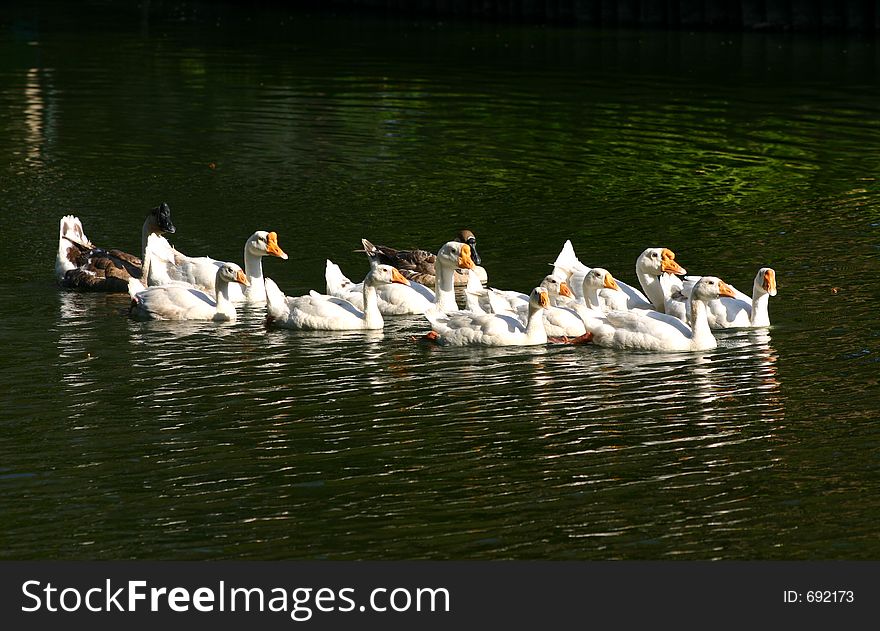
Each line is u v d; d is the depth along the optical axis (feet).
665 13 188.96
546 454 56.13
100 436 57.93
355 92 140.87
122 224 95.04
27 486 52.85
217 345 71.46
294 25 192.34
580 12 192.95
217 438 57.88
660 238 92.17
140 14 203.31
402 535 49.21
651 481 53.47
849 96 136.87
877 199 101.09
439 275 78.54
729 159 113.91
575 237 92.68
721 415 60.39
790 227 94.27
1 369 66.64
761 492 52.42
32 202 99.76
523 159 114.42
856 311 75.66
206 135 121.39
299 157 114.42
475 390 64.13
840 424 59.06
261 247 80.74
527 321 71.92
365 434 58.44
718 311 74.49
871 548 48.16
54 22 191.62
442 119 128.77
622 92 140.36
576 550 48.19
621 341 70.74
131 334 73.20
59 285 82.84
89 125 124.67
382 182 107.04
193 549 48.24
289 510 51.06
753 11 182.29
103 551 48.03
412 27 189.47
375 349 70.95
